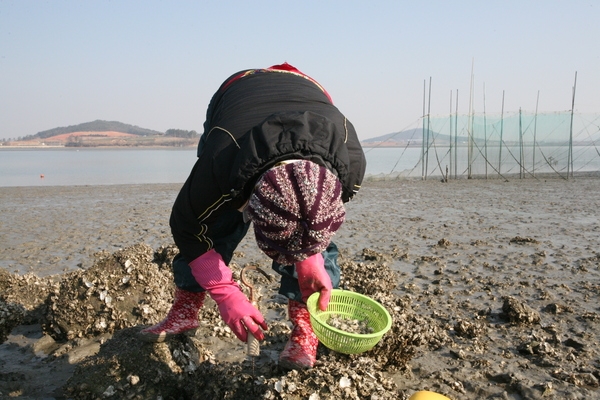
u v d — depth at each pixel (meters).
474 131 23.64
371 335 2.72
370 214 12.12
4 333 4.25
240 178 2.45
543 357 4.18
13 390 3.64
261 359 4.00
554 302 5.52
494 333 4.73
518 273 6.65
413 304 5.50
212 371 3.42
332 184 2.36
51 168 41.16
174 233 2.91
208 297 5.07
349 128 2.88
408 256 7.64
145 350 3.55
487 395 3.61
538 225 10.42
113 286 4.61
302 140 2.46
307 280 2.85
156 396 3.42
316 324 2.79
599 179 22.05
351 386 3.06
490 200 14.93
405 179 23.22
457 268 6.95
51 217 11.98
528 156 24.03
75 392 3.48
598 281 6.28
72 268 7.27
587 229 9.91
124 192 18.16
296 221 2.29
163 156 79.12
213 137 2.73
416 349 4.32
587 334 4.64
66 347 4.36
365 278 5.68
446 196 16.09
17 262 7.62
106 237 9.40
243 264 7.09
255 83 3.01
